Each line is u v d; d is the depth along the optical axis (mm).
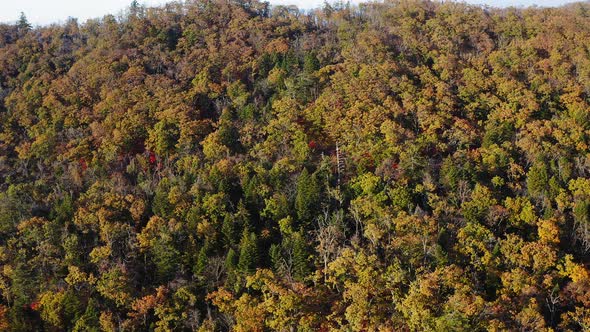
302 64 132500
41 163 111000
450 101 111188
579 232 79312
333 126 104375
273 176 91875
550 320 67812
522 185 90750
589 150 98750
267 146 102438
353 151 97562
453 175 87812
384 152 95125
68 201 90500
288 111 109812
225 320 70750
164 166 104875
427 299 65125
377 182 86750
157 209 89000
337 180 93000
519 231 81812
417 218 78062
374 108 105812
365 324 65000
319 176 92000
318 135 106250
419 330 63281
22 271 78062
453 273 68688
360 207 83750
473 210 82312
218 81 130500
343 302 69938
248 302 69375
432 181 89312
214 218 85188
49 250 82500
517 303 67188
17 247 85375
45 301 73875
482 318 63156
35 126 119375
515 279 69312
